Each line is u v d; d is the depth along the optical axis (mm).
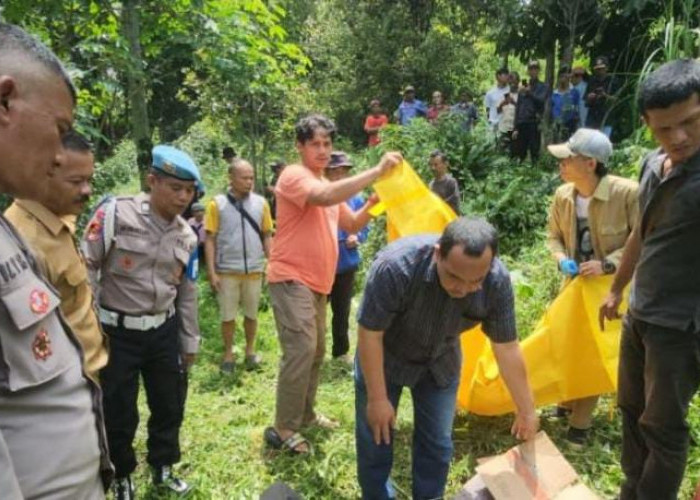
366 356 2293
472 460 3256
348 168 4605
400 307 2262
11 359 1128
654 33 6250
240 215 4559
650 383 2361
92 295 2314
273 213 7461
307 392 3594
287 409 3336
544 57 10883
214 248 4621
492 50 18734
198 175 2684
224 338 4672
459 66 17797
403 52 18109
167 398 2920
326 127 3232
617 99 8195
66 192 2078
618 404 2688
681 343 2262
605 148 3014
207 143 13789
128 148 13508
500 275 2238
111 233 2641
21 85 1011
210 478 3172
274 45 6809
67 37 5094
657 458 2393
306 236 3203
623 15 8773
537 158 10219
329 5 19094
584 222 3252
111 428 2738
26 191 1068
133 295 2688
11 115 1007
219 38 5961
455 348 2527
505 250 7168
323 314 3514
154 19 5883
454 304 2238
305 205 3119
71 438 1255
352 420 3727
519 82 11859
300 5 17797
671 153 2154
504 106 10547
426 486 2668
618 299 2760
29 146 1034
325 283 3326
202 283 6758
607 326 3158
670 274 2242
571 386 3221
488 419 3613
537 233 6855
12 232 1188
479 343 3352
